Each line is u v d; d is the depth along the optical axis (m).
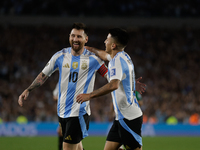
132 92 16.91
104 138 49.19
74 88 18.11
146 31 99.00
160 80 83.06
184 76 84.88
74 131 18.08
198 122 65.25
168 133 57.09
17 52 87.25
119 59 16.02
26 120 61.47
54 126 54.00
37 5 93.00
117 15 94.31
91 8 94.38
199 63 91.19
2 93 70.06
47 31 94.44
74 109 18.12
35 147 35.88
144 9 95.62
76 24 17.89
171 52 94.31
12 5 91.88
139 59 90.75
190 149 37.50
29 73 81.25
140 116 17.00
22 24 93.94
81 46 17.97
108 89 15.30
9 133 51.91
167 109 69.44
